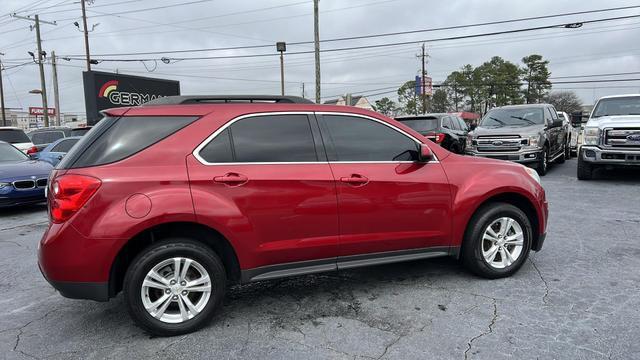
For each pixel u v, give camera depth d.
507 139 11.34
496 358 3.01
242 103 3.77
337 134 3.90
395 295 4.11
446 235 4.19
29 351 3.25
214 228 3.39
